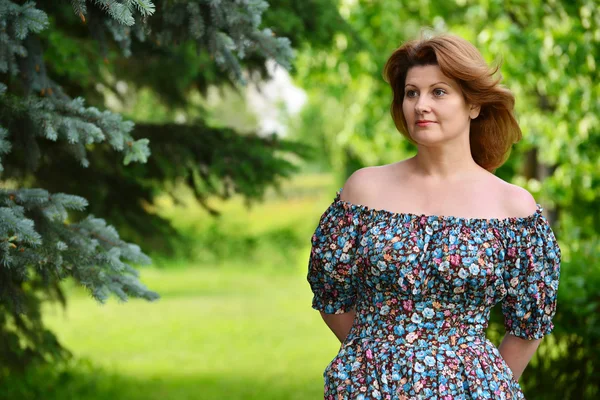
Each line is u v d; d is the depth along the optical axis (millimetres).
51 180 7523
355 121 16500
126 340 15945
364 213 3523
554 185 13805
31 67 5363
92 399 10352
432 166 3529
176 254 9164
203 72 8578
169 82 8891
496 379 3367
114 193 8266
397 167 3611
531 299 3480
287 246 34719
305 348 15078
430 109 3432
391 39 15352
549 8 13055
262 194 8898
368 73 14867
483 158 3730
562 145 13398
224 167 8398
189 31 5383
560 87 12977
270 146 9055
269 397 10844
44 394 10023
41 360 9133
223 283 27719
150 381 11820
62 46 7074
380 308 3445
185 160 8320
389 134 16141
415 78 3461
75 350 14695
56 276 4883
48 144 7043
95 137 4871
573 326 6680
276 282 28297
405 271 3371
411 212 3479
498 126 3646
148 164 8219
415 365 3330
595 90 12711
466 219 3416
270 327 17750
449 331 3404
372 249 3420
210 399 10664
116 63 8680
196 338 16203
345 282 3584
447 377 3316
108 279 4785
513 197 3494
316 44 8812
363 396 3334
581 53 12312
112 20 5258
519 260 3451
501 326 6805
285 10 8156
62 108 5051
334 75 15992
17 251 4566
